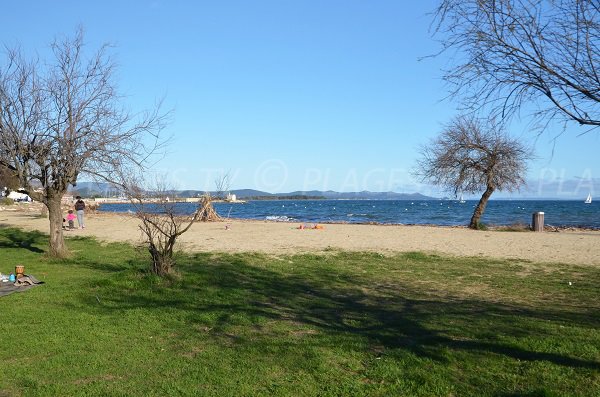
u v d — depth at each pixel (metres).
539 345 6.35
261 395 4.90
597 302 9.74
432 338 6.87
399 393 4.95
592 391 4.89
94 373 5.55
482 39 4.98
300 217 57.03
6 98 13.77
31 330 7.22
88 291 10.05
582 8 4.55
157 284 10.78
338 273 13.45
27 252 17.41
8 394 4.96
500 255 16.95
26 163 14.53
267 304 9.42
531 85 4.90
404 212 73.50
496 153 28.67
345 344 6.59
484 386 5.07
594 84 4.57
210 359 6.01
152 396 4.89
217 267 14.06
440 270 14.04
